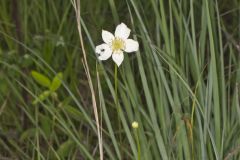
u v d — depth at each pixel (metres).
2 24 0.76
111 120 0.70
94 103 0.54
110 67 0.70
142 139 0.57
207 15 0.53
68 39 0.76
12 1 0.72
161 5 0.54
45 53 0.73
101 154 0.54
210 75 0.55
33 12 0.76
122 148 0.61
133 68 0.66
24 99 0.71
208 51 0.64
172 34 0.55
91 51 0.73
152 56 0.57
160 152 0.56
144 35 0.58
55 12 0.74
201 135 0.54
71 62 0.72
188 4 0.68
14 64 0.70
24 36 0.73
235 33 0.73
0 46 0.74
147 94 0.55
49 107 0.65
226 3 0.79
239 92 0.59
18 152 0.68
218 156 0.54
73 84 0.72
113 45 0.51
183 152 0.57
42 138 0.69
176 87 0.56
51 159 0.67
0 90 0.72
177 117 0.55
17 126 0.71
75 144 0.67
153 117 0.56
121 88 0.58
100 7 0.76
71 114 0.69
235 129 0.58
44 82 0.64
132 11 0.70
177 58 0.58
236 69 0.62
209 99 0.55
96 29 0.72
